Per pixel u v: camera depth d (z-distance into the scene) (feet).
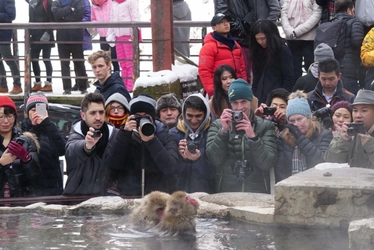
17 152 33.27
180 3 60.34
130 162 32.17
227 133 32.83
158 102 38.88
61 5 61.05
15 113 35.63
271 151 33.04
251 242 21.18
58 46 61.57
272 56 45.68
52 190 35.12
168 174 32.24
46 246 20.80
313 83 44.01
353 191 22.67
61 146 35.53
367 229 19.47
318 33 47.39
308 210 23.27
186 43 61.26
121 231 23.16
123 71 62.13
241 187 33.04
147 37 87.71
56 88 67.15
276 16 51.08
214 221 25.07
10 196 33.88
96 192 32.63
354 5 51.42
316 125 34.83
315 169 26.37
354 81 46.80
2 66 62.95
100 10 62.18
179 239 21.83
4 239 21.91
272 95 39.06
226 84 40.70
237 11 50.60
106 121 35.12
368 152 29.68
